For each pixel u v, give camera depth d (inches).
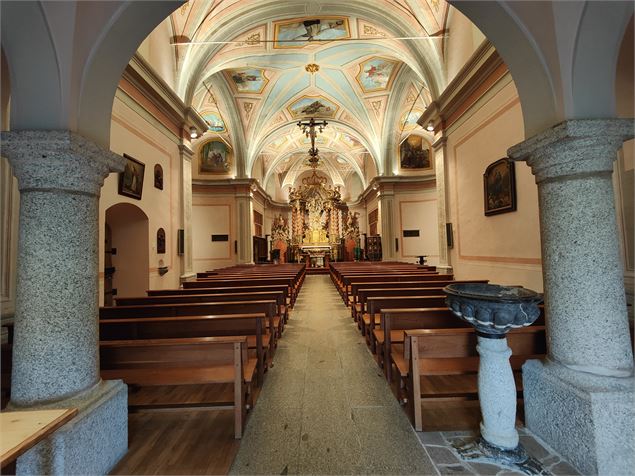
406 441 91.7
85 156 81.7
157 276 278.1
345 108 517.3
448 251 303.9
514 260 211.6
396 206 606.5
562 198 85.7
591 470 75.0
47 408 74.5
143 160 255.4
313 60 404.5
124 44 92.5
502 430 84.4
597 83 84.7
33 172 77.9
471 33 254.5
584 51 82.4
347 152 745.0
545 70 89.1
